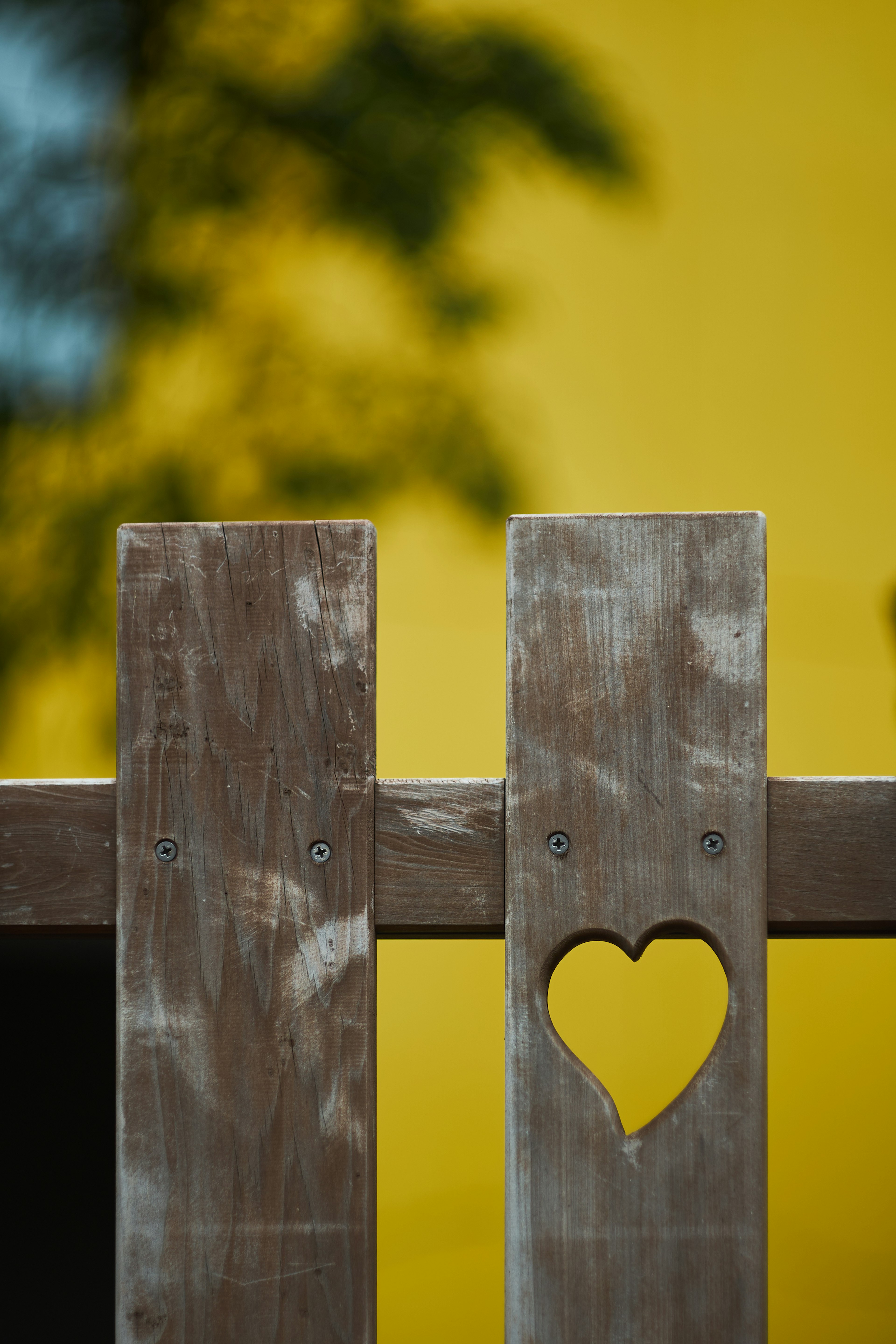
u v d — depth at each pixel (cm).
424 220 311
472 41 320
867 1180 338
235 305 317
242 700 172
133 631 172
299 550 172
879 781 171
